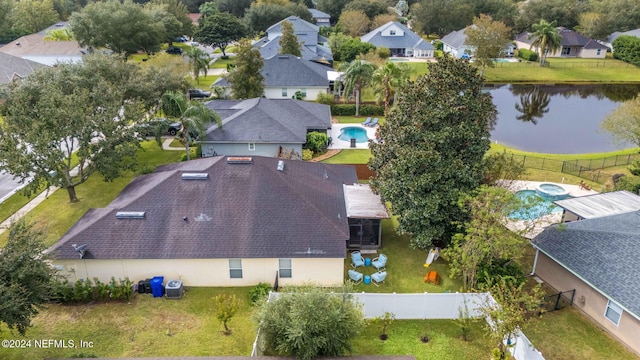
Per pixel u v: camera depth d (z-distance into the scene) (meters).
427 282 27.12
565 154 49.44
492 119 30.38
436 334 22.94
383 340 22.44
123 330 22.67
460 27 113.81
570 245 25.64
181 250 25.41
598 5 117.88
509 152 48.72
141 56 93.19
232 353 21.30
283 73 65.62
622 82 85.75
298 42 81.12
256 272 25.92
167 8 106.00
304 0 142.25
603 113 67.31
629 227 25.69
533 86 84.56
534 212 29.36
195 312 24.14
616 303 21.78
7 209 34.84
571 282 25.11
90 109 33.94
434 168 26.59
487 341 22.42
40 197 36.84
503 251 23.97
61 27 101.62
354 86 60.22
